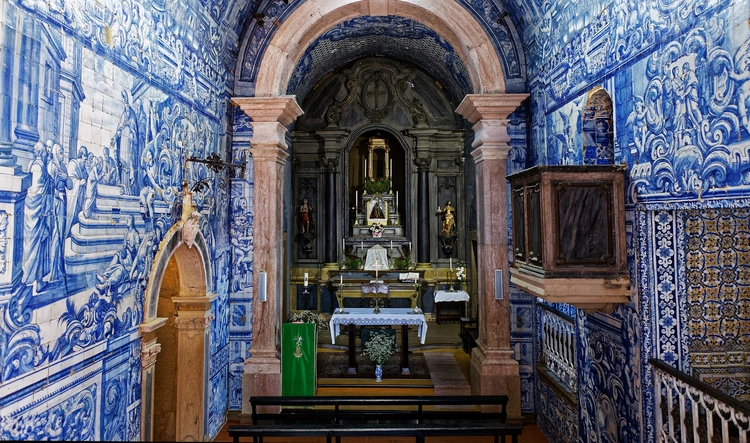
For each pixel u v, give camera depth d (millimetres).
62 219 3453
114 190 4215
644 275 4516
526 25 7777
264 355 7887
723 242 4504
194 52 6332
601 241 4809
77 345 3641
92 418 3859
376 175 14773
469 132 13016
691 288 4512
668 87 4059
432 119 14312
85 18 3746
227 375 7938
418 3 8211
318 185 14266
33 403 3123
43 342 3236
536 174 5012
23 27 3021
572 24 6148
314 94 14211
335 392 9109
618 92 4961
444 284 14156
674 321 4465
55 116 3359
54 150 3352
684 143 3857
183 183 5895
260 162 8039
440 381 9586
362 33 11266
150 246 4977
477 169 8500
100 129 3980
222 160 7609
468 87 10844
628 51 4738
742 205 3213
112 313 4195
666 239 4477
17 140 2975
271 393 7777
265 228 8008
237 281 8062
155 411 6992
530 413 8016
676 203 3973
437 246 14328
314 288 14047
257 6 8109
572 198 4824
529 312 8109
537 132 7637
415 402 5992
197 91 6465
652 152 4336
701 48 3623
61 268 3438
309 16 8117
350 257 14148
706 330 4496
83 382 3723
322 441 7078
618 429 5000
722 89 3395
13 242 2943
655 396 4414
